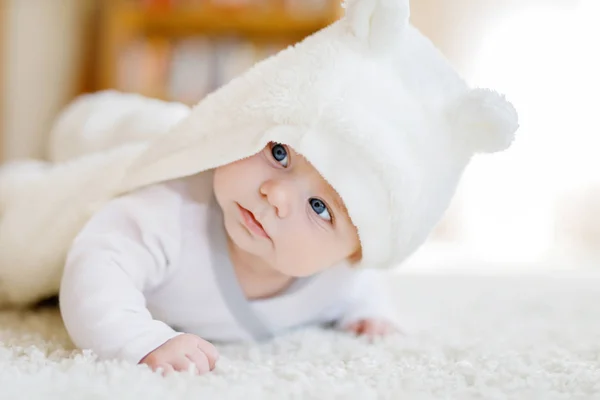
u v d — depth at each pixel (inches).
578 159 97.7
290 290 36.3
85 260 30.5
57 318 38.4
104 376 24.5
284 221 30.7
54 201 39.1
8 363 26.2
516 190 100.1
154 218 32.9
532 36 97.3
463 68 99.0
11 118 98.3
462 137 32.4
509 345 34.9
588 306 48.8
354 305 40.3
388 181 30.0
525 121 98.5
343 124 29.3
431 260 77.1
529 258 84.9
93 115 59.1
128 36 103.4
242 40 104.4
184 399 22.4
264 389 24.7
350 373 28.0
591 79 96.1
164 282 33.9
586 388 26.3
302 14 98.5
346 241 32.1
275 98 30.8
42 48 103.3
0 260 39.4
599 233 97.8
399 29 30.9
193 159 33.1
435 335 37.5
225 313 35.2
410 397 24.2
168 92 103.3
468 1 98.3
